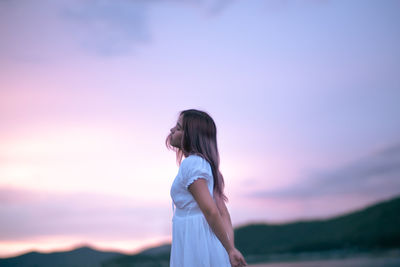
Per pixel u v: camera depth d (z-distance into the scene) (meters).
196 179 1.64
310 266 41.06
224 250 1.72
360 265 35.38
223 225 1.59
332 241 117.94
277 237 133.25
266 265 55.94
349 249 100.44
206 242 1.68
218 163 1.83
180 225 1.73
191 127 1.82
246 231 142.62
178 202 1.75
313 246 116.19
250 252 120.50
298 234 132.75
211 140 1.84
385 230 110.69
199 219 1.70
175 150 2.07
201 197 1.61
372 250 92.25
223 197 1.88
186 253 1.67
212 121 1.89
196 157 1.73
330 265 40.19
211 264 1.66
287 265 50.94
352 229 122.00
